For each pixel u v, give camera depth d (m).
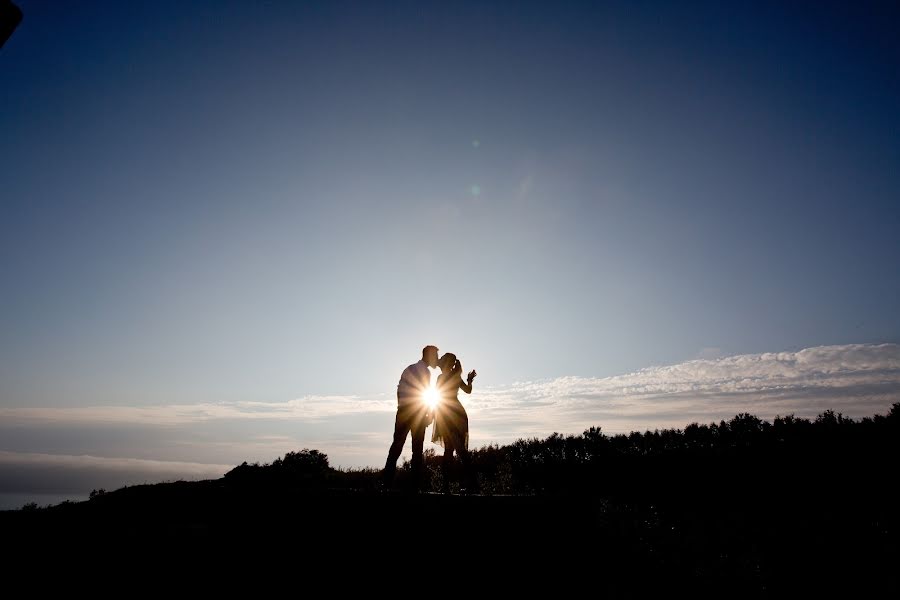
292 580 4.46
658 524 10.34
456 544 4.94
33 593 3.96
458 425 8.40
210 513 5.35
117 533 4.93
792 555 8.30
